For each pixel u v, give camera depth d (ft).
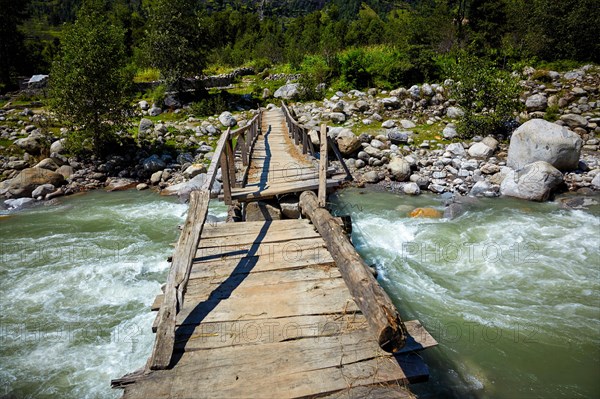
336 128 49.80
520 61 73.00
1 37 91.76
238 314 12.18
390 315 10.02
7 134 49.93
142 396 9.00
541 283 21.77
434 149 47.34
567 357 16.21
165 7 67.15
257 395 9.01
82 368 16.12
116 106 44.96
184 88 76.13
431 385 14.97
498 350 16.70
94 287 22.25
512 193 35.58
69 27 44.27
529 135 39.14
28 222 32.50
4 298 21.07
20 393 14.87
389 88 69.56
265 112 65.92
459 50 74.74
